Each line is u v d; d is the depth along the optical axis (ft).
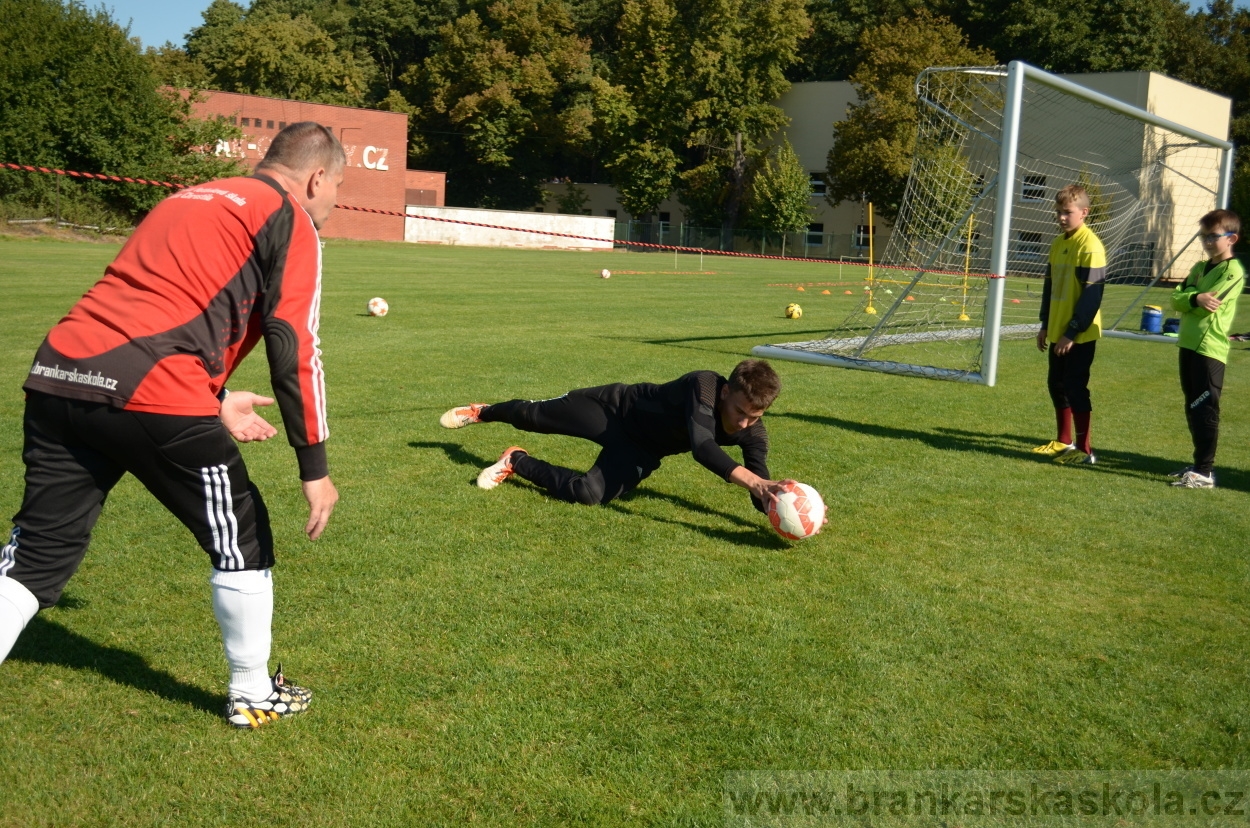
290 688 8.93
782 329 43.93
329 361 28.25
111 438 7.57
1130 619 11.67
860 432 21.90
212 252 7.68
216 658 9.90
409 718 8.82
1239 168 134.41
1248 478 19.33
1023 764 8.39
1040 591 12.49
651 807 7.61
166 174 96.17
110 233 90.79
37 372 7.52
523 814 7.49
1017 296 75.25
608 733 8.64
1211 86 153.38
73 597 11.18
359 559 12.66
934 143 35.68
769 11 155.53
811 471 18.21
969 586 12.57
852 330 43.04
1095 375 33.47
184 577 11.90
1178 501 17.25
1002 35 148.56
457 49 175.52
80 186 91.61
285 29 172.55
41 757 8.04
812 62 185.37
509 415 16.57
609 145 177.17
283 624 10.66
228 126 108.68
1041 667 10.23
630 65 162.81
